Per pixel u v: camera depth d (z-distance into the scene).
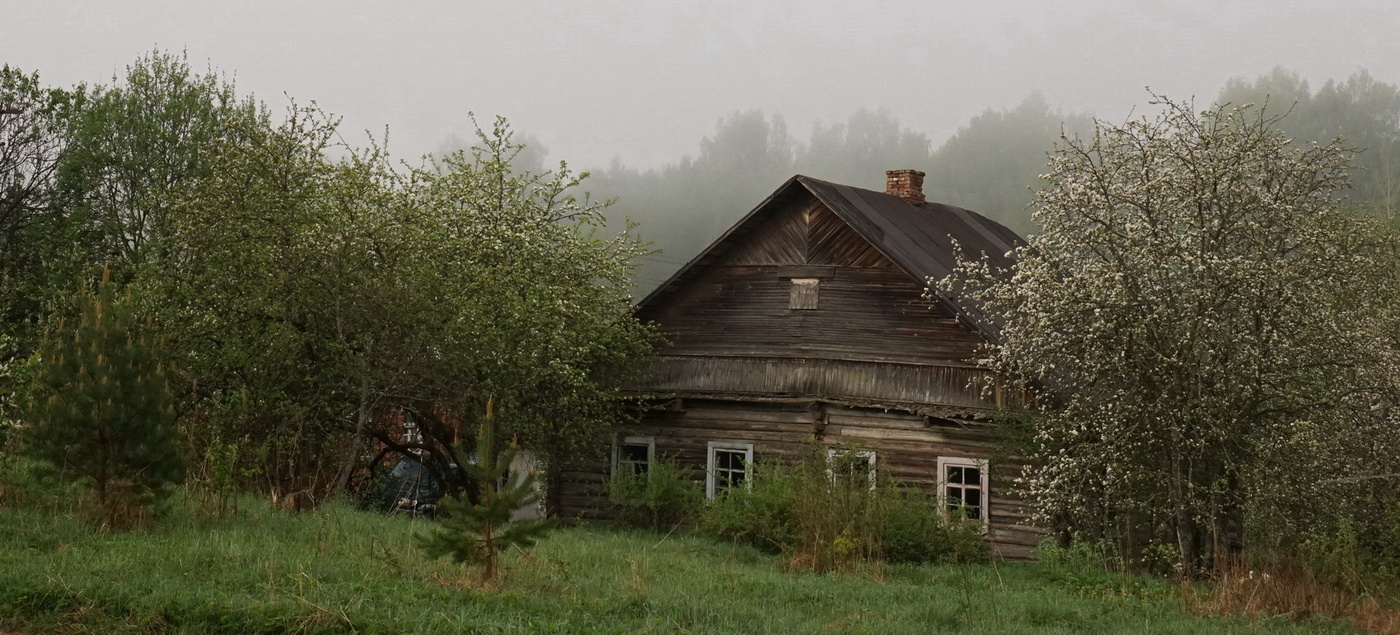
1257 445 17.23
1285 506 17.31
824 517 16.89
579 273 24.41
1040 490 18.17
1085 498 18.20
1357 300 17.94
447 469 23.52
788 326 24.62
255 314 19.59
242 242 19.78
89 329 11.88
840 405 23.70
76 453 11.56
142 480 11.88
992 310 23.52
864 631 10.16
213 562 9.95
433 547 10.44
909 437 22.95
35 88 31.30
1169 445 17.78
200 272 20.25
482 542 10.59
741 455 24.73
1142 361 17.45
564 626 8.71
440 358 19.75
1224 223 17.52
